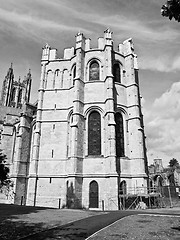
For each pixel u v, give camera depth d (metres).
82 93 39.66
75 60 43.94
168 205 34.72
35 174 38.38
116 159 35.06
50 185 37.53
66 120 41.22
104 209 31.95
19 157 42.53
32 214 19.75
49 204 36.34
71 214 20.45
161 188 40.84
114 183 32.12
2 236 11.85
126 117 40.25
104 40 42.72
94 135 37.47
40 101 43.38
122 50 45.69
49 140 40.62
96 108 38.78
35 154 39.56
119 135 38.25
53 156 39.31
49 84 44.94
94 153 36.34
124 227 14.07
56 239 11.35
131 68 43.06
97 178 34.25
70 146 39.06
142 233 12.45
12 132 56.53
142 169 35.84
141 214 19.97
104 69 41.22
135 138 38.03
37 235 12.12
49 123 41.81
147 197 34.31
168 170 78.00
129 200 33.41
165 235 11.94
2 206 26.67
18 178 41.03
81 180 34.47
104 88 39.66
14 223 15.24
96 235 12.02
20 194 40.53
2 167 17.66
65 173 37.53
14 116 61.78
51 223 15.48
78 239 11.33
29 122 46.44
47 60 46.59
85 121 38.34
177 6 8.74
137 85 42.22
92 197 33.56
